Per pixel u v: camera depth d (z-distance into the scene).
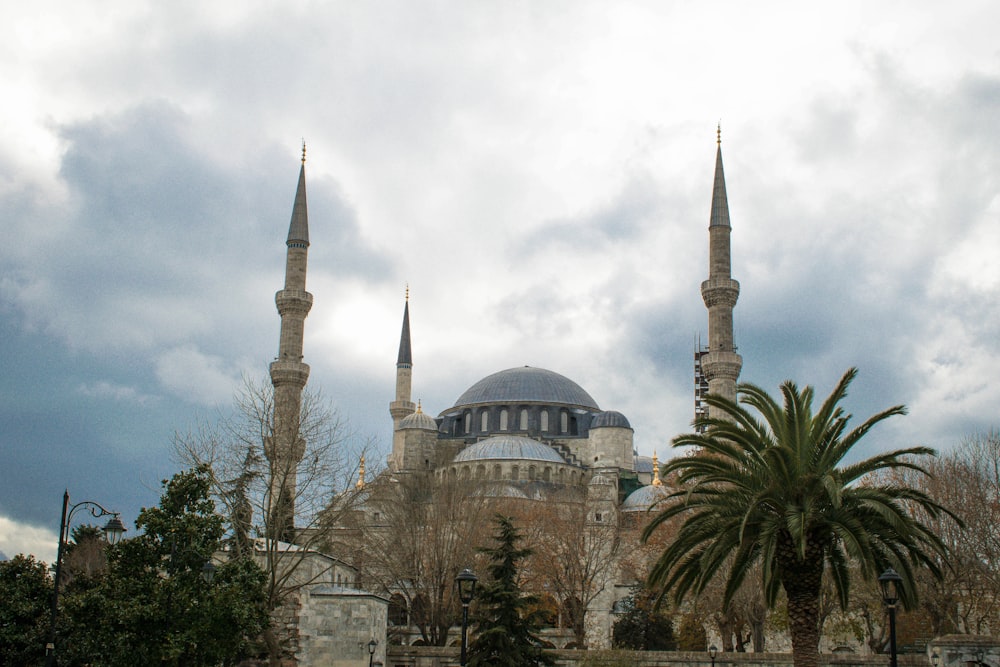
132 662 46.66
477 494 110.00
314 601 71.69
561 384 162.75
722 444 41.91
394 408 165.62
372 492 81.62
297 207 128.50
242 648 60.97
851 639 94.25
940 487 72.38
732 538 40.94
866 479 83.75
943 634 69.25
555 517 104.50
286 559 71.19
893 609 40.53
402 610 96.62
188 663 48.47
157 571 50.12
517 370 164.62
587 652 71.38
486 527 96.56
